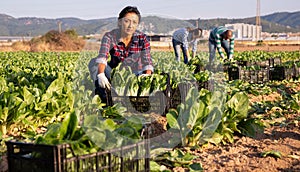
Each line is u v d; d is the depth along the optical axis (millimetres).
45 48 60125
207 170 4754
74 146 3371
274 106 8602
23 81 9008
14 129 6484
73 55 32875
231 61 15070
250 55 26297
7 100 6305
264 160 5078
